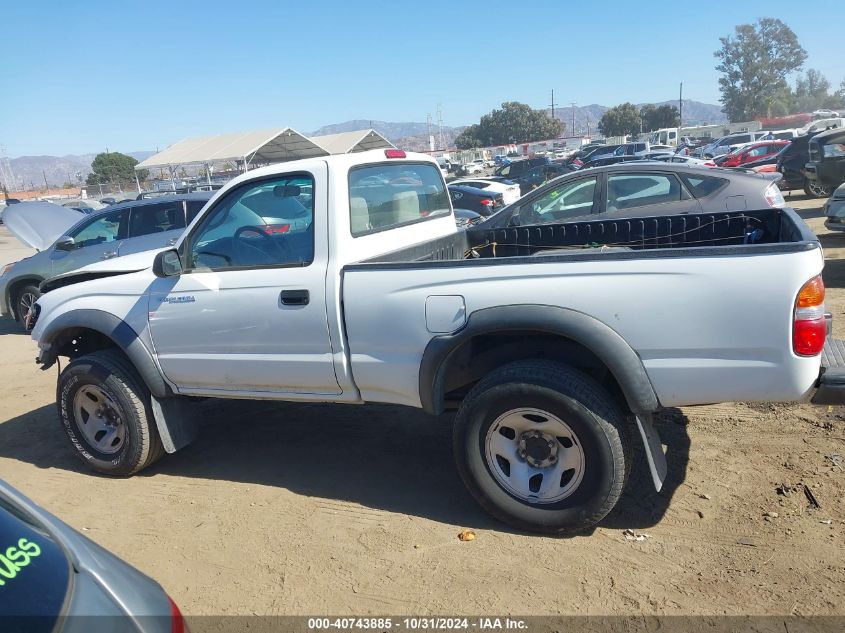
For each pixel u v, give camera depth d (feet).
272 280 12.65
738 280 9.71
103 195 143.13
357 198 13.03
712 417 15.42
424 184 16.19
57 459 16.37
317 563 11.12
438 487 13.43
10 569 5.55
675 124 319.47
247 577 10.89
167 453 15.40
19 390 22.71
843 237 37.73
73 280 20.17
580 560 10.65
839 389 9.89
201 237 13.67
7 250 84.79
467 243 17.43
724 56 370.12
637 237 16.29
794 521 11.16
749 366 9.86
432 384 11.55
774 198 24.31
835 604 9.23
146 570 11.27
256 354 13.05
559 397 10.58
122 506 13.61
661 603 9.54
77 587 5.56
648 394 10.35
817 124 124.47
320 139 95.50
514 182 79.66
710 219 15.57
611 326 10.31
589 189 25.86
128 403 14.25
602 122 333.21
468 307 11.01
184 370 13.91
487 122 357.41
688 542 10.89
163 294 13.74
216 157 85.76
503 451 11.37
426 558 11.00
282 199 12.81
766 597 9.48
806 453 13.37
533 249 17.17
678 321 10.00
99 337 16.16
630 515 11.83
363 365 12.14
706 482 12.65
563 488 11.00
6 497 6.31
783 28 355.15
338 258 12.26
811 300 9.54
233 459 15.49
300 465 14.90
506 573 10.45
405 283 11.50
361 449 15.49
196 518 12.89
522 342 11.63
